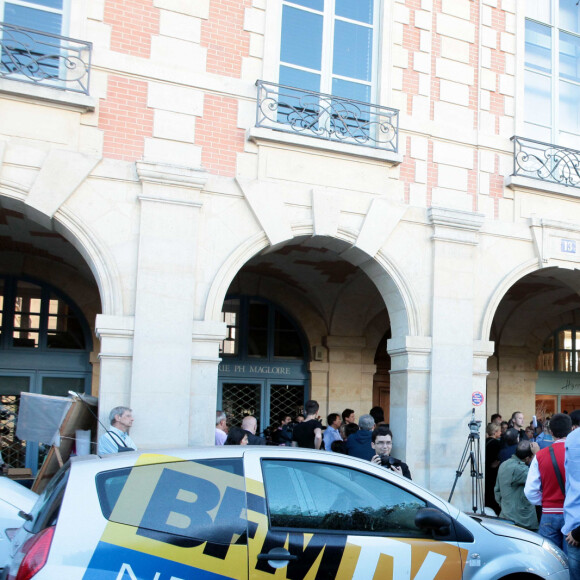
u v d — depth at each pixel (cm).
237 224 805
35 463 1041
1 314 1063
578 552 488
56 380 1084
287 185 832
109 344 730
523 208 973
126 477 369
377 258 873
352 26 929
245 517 380
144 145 776
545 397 1483
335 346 1259
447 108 948
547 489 548
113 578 337
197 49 816
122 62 774
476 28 992
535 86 1045
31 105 730
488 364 1420
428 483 854
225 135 816
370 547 400
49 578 325
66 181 731
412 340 871
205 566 361
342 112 891
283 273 1204
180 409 743
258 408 1234
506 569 427
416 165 915
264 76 844
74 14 762
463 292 907
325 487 411
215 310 778
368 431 741
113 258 745
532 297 1376
